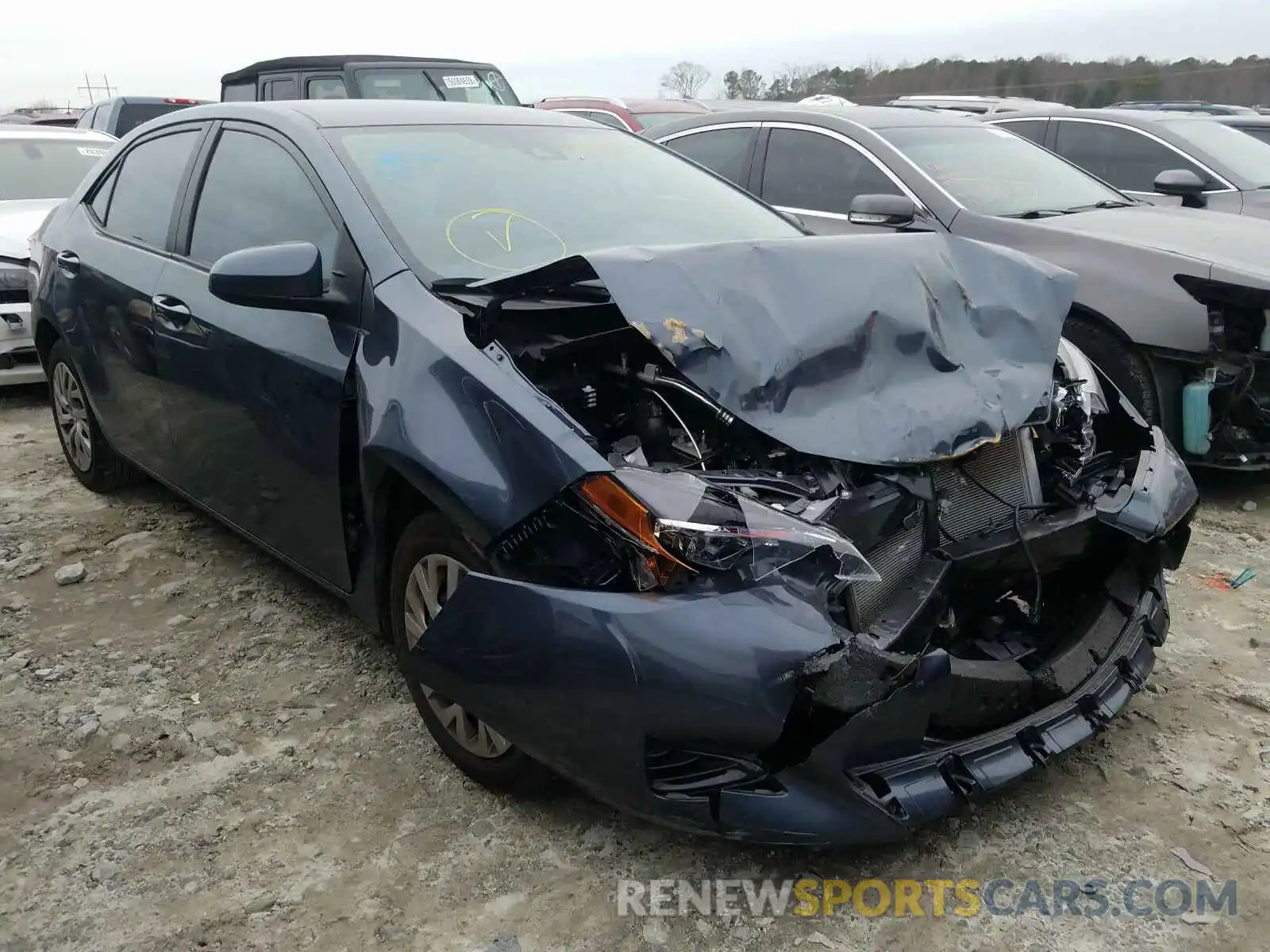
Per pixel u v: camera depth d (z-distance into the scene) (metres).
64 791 2.83
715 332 2.48
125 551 4.38
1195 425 4.59
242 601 3.92
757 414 2.42
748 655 2.11
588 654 2.21
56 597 3.96
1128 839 2.60
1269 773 2.85
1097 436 3.26
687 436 2.59
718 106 12.44
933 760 2.32
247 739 3.05
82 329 4.38
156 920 2.38
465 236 3.11
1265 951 2.26
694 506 2.20
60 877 2.51
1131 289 4.68
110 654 3.55
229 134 3.76
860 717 2.15
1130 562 2.96
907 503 2.52
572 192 3.53
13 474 5.41
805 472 2.49
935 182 5.55
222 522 3.87
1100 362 4.83
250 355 3.25
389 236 2.97
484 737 2.70
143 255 4.01
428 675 2.54
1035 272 3.13
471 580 2.42
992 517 2.75
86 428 4.88
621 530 2.22
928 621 2.46
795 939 2.31
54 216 4.96
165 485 4.23
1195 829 2.64
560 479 2.28
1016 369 2.82
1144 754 2.94
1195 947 2.27
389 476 2.75
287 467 3.19
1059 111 7.91
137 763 2.95
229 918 2.38
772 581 2.19
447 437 2.49
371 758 2.96
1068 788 2.80
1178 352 4.56
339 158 3.24
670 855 2.56
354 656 3.52
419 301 2.78
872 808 2.19
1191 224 5.31
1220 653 3.49
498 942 2.30
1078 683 2.66
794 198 6.07
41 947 2.30
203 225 3.73
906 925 2.35
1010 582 2.72
